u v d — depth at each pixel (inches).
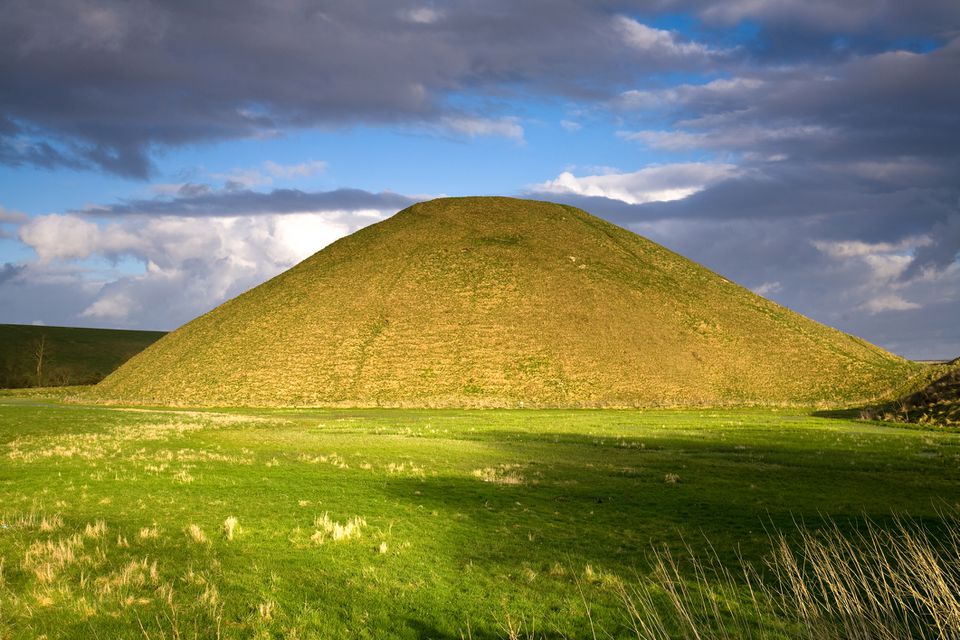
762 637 375.6
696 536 636.1
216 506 754.2
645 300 4143.7
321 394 3314.5
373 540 613.0
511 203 5324.8
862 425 2087.8
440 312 3922.2
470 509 760.3
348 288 4232.3
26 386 6008.9
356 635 398.3
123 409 2805.1
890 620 333.4
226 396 3376.0
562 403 3174.2
